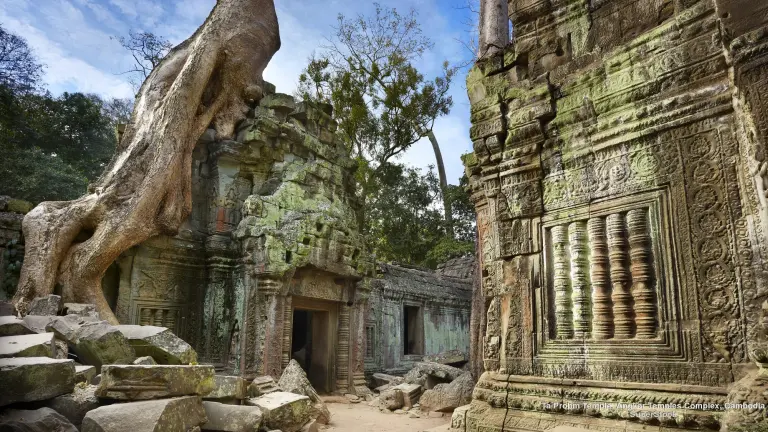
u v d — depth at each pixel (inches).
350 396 520.4
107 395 190.2
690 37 167.8
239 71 547.8
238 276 494.6
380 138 1019.9
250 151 543.2
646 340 164.4
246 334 471.2
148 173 440.5
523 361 195.0
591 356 176.1
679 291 160.6
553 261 195.5
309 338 617.6
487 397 201.3
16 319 267.1
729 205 153.4
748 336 144.1
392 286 735.7
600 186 185.2
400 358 730.8
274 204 511.8
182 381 202.4
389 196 1087.6
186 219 509.4
